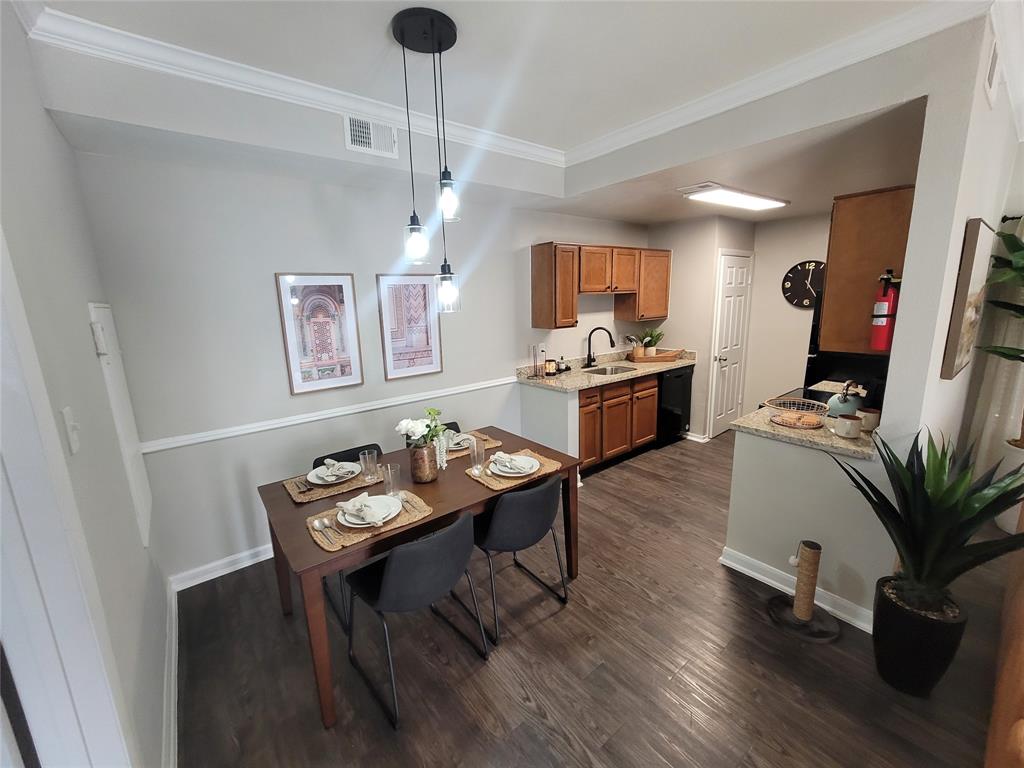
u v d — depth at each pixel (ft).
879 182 9.83
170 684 5.76
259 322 8.46
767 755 4.96
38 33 5.07
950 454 6.72
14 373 2.95
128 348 7.23
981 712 5.39
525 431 13.26
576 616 7.20
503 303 12.35
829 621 6.88
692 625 6.95
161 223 7.34
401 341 10.39
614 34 5.81
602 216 13.93
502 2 5.11
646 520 10.20
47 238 4.26
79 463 3.83
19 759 3.23
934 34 5.46
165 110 6.05
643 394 13.99
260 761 5.08
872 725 5.26
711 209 13.01
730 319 15.42
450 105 7.87
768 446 7.59
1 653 3.11
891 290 6.53
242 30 5.54
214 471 8.32
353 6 5.10
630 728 5.32
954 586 7.75
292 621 7.30
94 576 3.56
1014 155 9.77
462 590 7.95
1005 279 8.91
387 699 5.80
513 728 5.37
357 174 8.41
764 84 7.02
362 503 5.94
